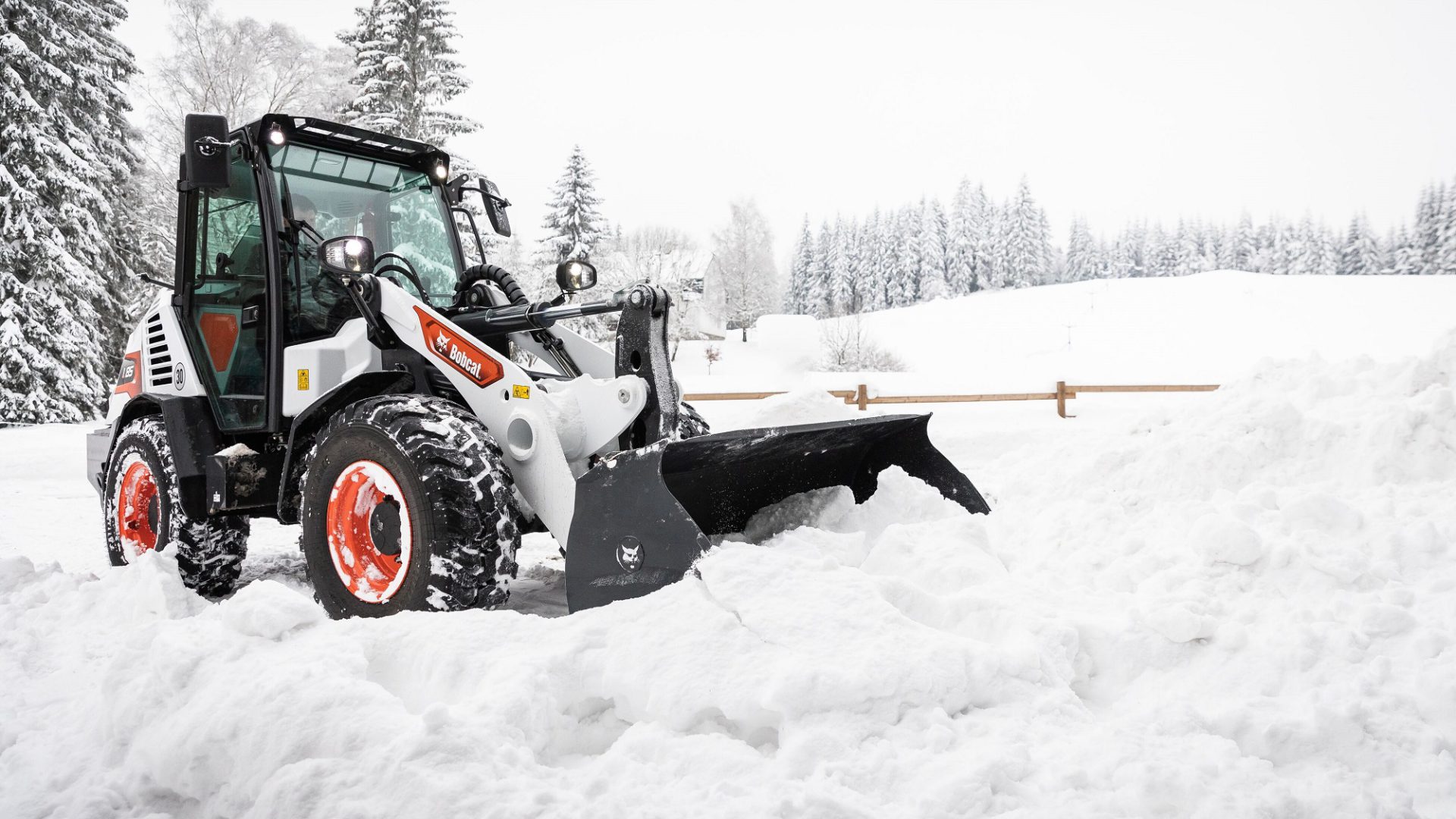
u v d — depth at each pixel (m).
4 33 16.56
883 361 37.44
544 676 2.11
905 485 3.47
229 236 4.20
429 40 21.42
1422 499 3.06
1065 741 1.93
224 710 1.94
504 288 4.15
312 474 3.31
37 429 14.74
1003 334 47.72
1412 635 2.29
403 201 4.40
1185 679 2.29
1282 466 3.60
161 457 4.13
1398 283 50.69
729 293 59.25
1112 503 3.45
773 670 2.06
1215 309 47.16
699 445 2.79
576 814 1.65
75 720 2.30
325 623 2.42
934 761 1.83
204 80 21.45
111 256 18.11
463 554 2.92
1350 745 1.92
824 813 1.63
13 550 5.70
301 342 3.95
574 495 2.96
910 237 82.75
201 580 4.13
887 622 2.23
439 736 1.80
